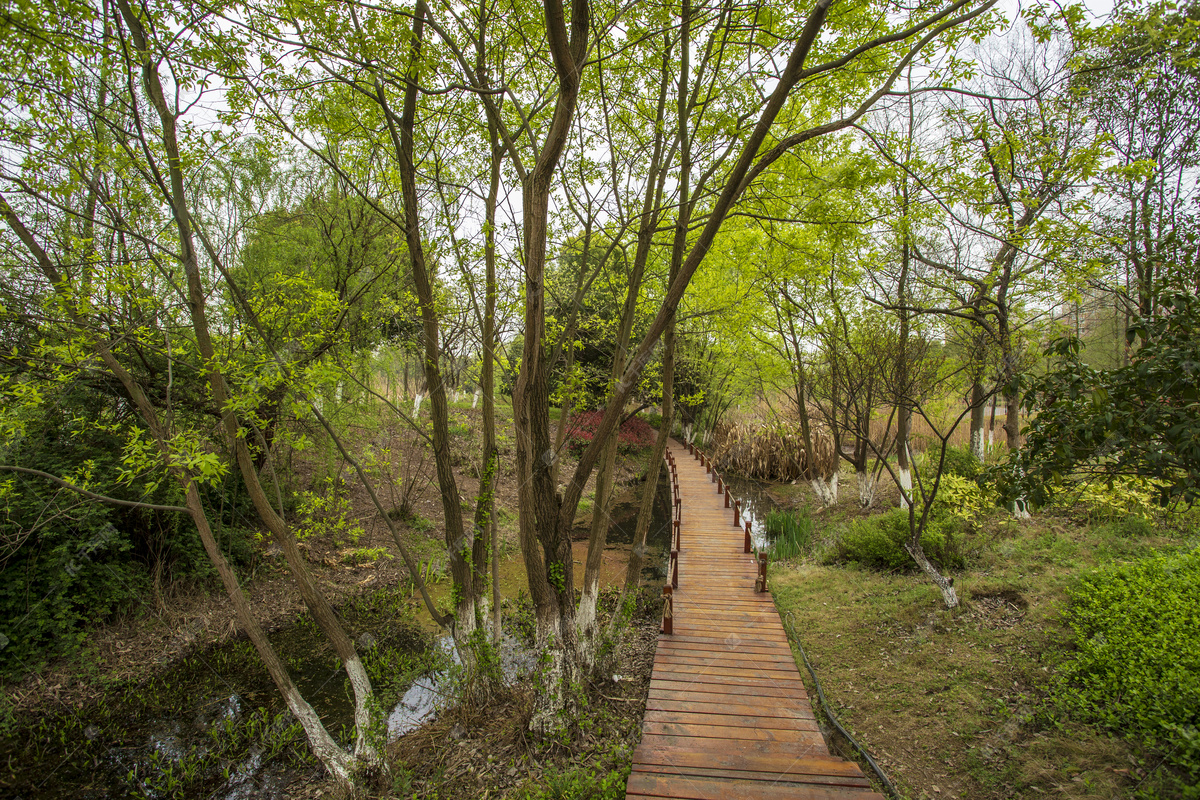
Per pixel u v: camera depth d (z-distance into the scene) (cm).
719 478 1598
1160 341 328
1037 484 395
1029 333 729
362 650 787
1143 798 387
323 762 525
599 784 492
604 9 588
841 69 602
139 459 450
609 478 748
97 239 552
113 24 416
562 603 610
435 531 1191
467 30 551
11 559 674
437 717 649
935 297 916
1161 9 583
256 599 880
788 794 447
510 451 1517
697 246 509
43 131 415
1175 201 749
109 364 445
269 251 852
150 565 820
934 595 749
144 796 534
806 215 694
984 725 519
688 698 593
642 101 679
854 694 621
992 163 689
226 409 471
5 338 537
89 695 665
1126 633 525
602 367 1398
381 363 1048
